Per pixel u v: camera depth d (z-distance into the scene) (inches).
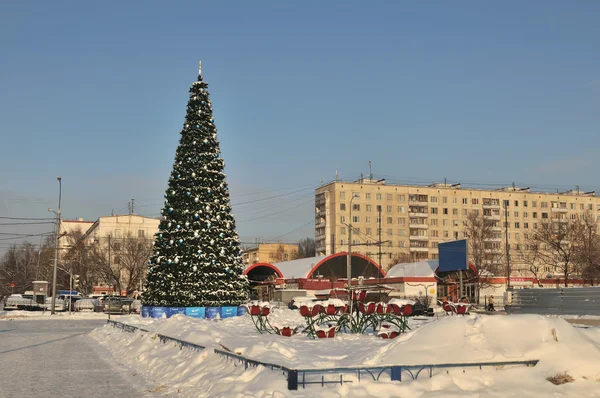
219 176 1897.1
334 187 4690.0
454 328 574.9
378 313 1090.7
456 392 469.7
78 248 3946.9
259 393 472.7
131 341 1031.0
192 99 1904.5
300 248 6318.9
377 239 4702.3
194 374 627.2
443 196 4901.6
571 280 3452.3
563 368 508.1
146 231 5177.2
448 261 2854.3
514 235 4972.9
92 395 562.3
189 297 1793.8
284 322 1579.7
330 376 509.0
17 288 4571.9
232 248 1887.3
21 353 979.3
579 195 5231.3
